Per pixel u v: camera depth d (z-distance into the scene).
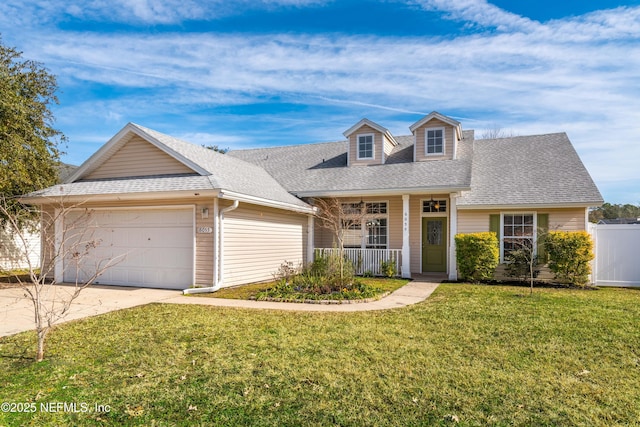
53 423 3.39
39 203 12.00
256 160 19.42
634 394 3.92
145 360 4.86
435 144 15.52
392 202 15.14
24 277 13.19
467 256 12.43
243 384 4.15
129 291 10.34
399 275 13.95
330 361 4.81
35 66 13.09
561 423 3.37
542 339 5.74
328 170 16.47
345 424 3.36
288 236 14.03
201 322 6.79
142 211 11.27
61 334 6.00
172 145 11.70
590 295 9.86
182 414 3.54
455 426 3.32
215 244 10.29
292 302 8.81
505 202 12.66
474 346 5.41
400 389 4.02
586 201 11.88
